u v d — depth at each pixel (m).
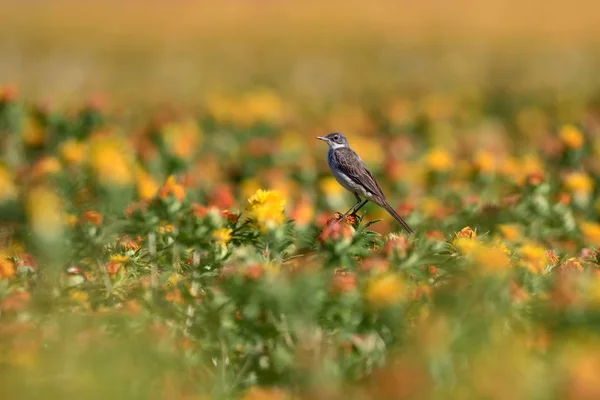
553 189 14.77
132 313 8.15
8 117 18.09
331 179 17.72
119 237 10.32
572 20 51.12
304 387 7.55
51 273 8.97
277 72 37.91
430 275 8.92
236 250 9.38
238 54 41.56
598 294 7.77
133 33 45.81
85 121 19.14
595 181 17.23
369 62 40.34
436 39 45.88
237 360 8.38
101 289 9.27
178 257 9.50
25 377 7.15
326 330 8.09
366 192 15.36
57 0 55.28
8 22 47.28
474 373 6.85
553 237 12.98
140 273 9.70
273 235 9.32
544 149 18.88
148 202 10.11
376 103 31.67
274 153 19.55
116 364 7.29
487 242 10.05
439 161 16.95
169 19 50.66
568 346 7.52
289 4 56.62
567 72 37.22
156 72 36.69
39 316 8.69
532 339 7.69
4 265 9.06
